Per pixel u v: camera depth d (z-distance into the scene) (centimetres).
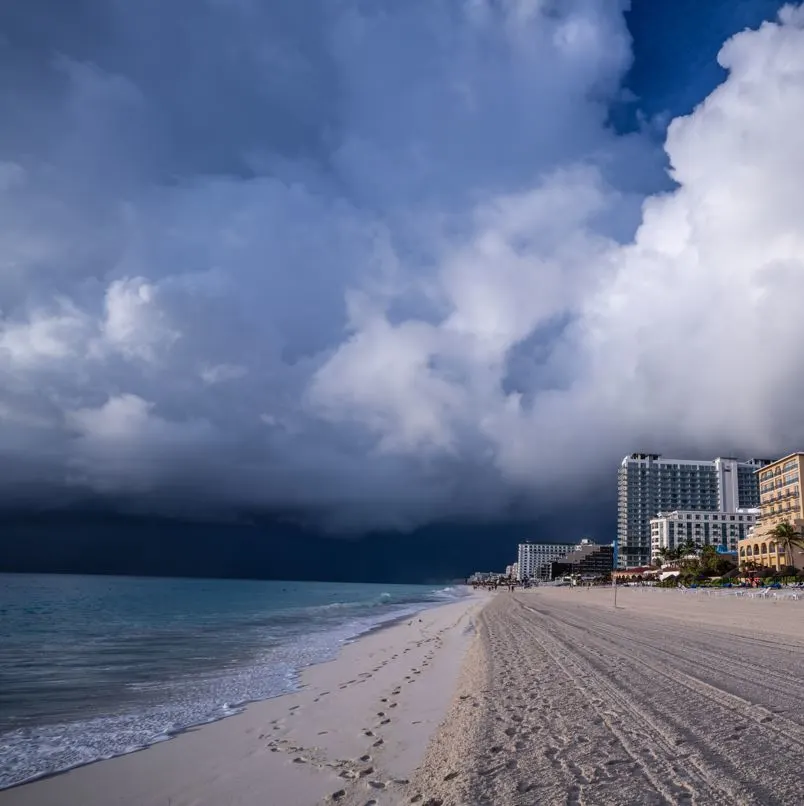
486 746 741
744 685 1055
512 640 2062
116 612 4475
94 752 855
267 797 659
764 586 7156
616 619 3038
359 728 949
